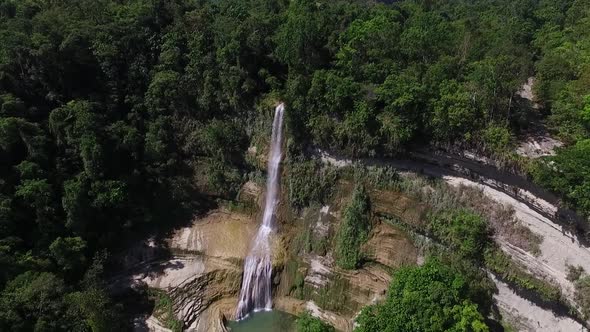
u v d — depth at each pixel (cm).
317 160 5916
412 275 4306
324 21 6362
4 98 5734
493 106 4706
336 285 5341
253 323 5300
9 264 4838
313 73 5934
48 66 6216
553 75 5094
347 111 5497
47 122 5972
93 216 5678
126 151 6184
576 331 4191
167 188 6328
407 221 5225
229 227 6141
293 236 5894
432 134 5022
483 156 4728
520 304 4506
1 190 5334
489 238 4659
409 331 4044
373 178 5519
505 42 5616
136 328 5216
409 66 5500
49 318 4519
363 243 5400
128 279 5650
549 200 4391
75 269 5312
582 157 4016
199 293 5500
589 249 4184
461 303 4100
